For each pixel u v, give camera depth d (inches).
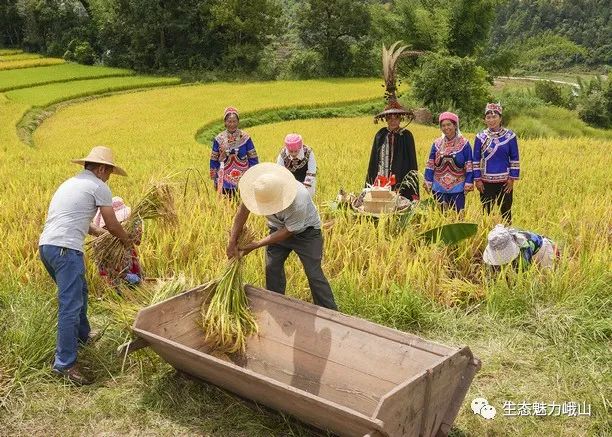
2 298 231.5
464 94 1525.6
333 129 1219.9
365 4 2274.9
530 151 689.6
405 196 313.7
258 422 169.6
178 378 190.2
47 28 2509.8
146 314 178.9
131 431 170.2
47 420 174.4
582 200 389.7
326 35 2252.7
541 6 4436.5
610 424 167.2
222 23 2158.0
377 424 131.0
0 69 2119.8
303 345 184.1
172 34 2218.3
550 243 253.4
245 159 344.8
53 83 1886.1
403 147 309.4
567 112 1673.2
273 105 1521.9
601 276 233.1
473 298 239.3
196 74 2128.4
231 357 195.0
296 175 275.9
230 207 327.3
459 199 317.1
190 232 279.6
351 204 310.7
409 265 239.8
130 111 1489.9
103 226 247.0
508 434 165.8
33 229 292.5
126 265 226.5
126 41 2268.7
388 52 303.9
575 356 196.7
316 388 179.3
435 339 212.2
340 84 1972.2
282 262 211.8
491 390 183.2
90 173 198.4
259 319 194.5
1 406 178.7
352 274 242.2
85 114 1460.4
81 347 204.1
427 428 150.1
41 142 1131.3
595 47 4028.1
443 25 1743.4
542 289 230.5
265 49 2369.6
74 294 187.8
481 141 314.3
